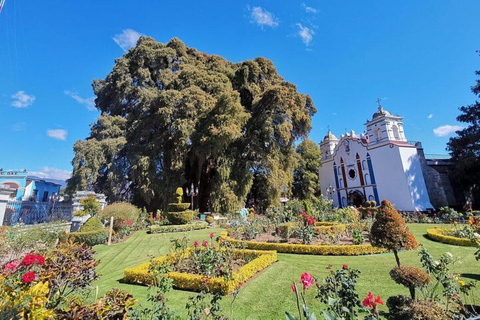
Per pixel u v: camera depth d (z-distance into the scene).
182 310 4.41
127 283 6.09
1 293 2.48
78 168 19.91
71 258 3.75
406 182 24.19
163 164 23.45
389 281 5.77
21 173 28.64
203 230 15.98
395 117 27.30
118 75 24.75
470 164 22.00
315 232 10.43
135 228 15.95
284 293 5.21
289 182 27.09
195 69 24.62
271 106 23.11
